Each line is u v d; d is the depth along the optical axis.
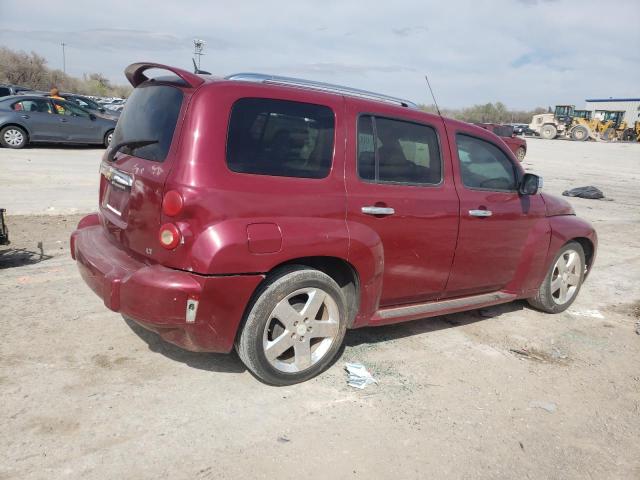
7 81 63.22
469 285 4.70
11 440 2.88
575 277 5.66
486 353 4.48
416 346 4.50
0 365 3.62
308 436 3.14
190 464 2.82
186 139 3.20
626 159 28.38
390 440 3.17
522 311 5.62
